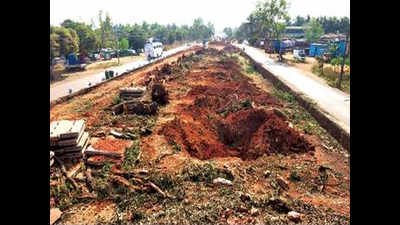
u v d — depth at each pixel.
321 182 8.98
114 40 58.22
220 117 16.28
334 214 7.02
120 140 11.50
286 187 8.48
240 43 96.25
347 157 11.34
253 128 13.71
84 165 9.15
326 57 40.34
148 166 9.37
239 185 8.31
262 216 6.86
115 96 18.69
